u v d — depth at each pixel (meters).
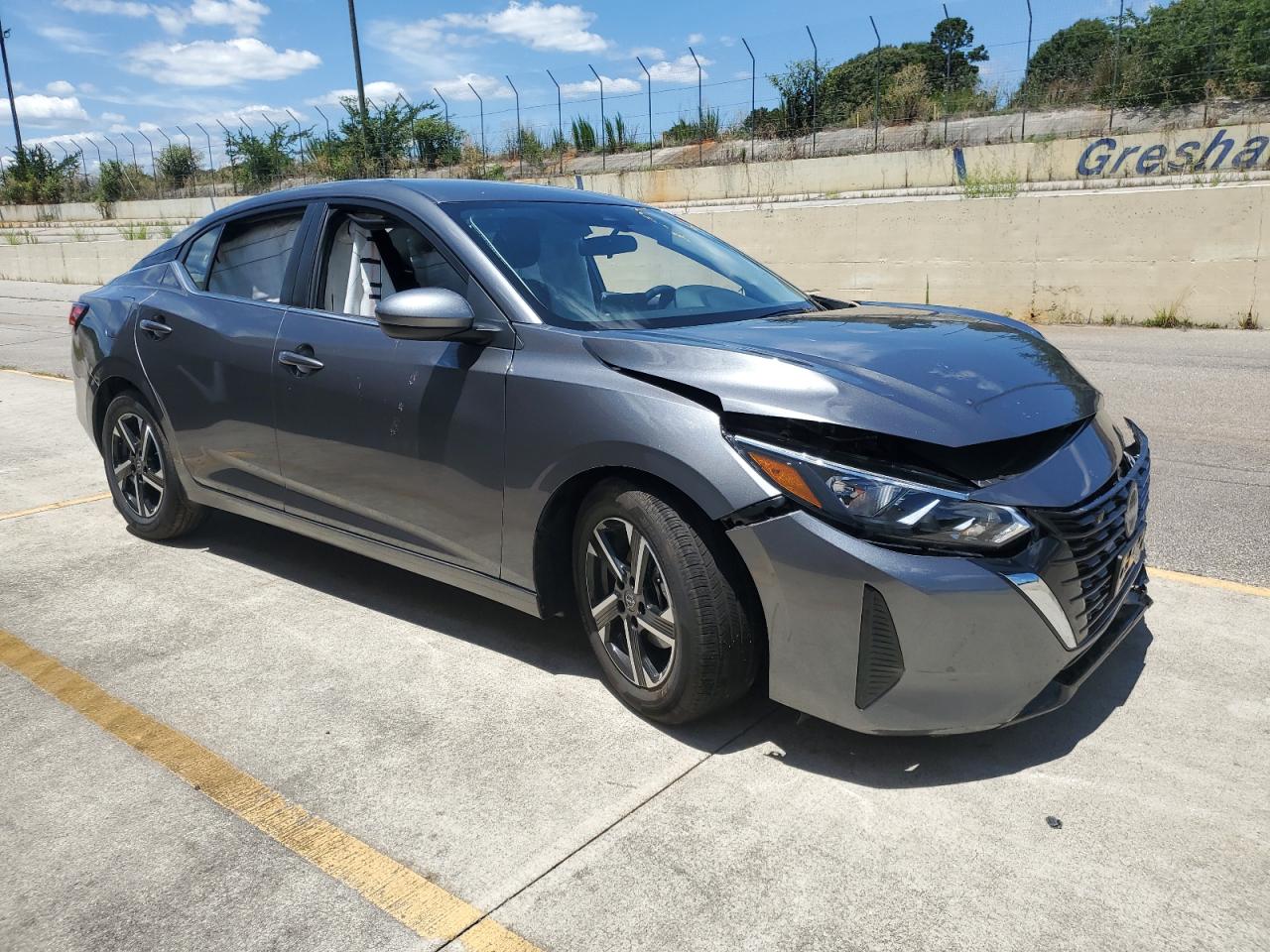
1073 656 2.62
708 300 3.58
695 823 2.51
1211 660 3.31
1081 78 29.31
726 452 2.62
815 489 2.51
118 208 46.06
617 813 2.56
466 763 2.82
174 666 3.46
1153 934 2.10
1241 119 25.12
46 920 2.22
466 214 3.53
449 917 2.21
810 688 2.62
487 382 3.14
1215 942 2.08
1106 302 11.95
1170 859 2.34
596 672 3.37
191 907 2.25
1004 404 2.65
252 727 3.04
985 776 2.69
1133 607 3.08
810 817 2.52
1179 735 2.87
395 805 2.62
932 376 2.71
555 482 2.98
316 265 3.86
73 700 3.23
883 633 2.49
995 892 2.24
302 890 2.31
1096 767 2.72
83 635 3.74
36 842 2.50
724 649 2.73
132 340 4.48
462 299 3.11
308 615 3.89
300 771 2.80
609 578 3.05
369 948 2.12
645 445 2.73
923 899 2.22
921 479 2.46
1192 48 26.75
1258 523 4.70
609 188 33.44
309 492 3.83
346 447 3.59
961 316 3.53
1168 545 4.43
